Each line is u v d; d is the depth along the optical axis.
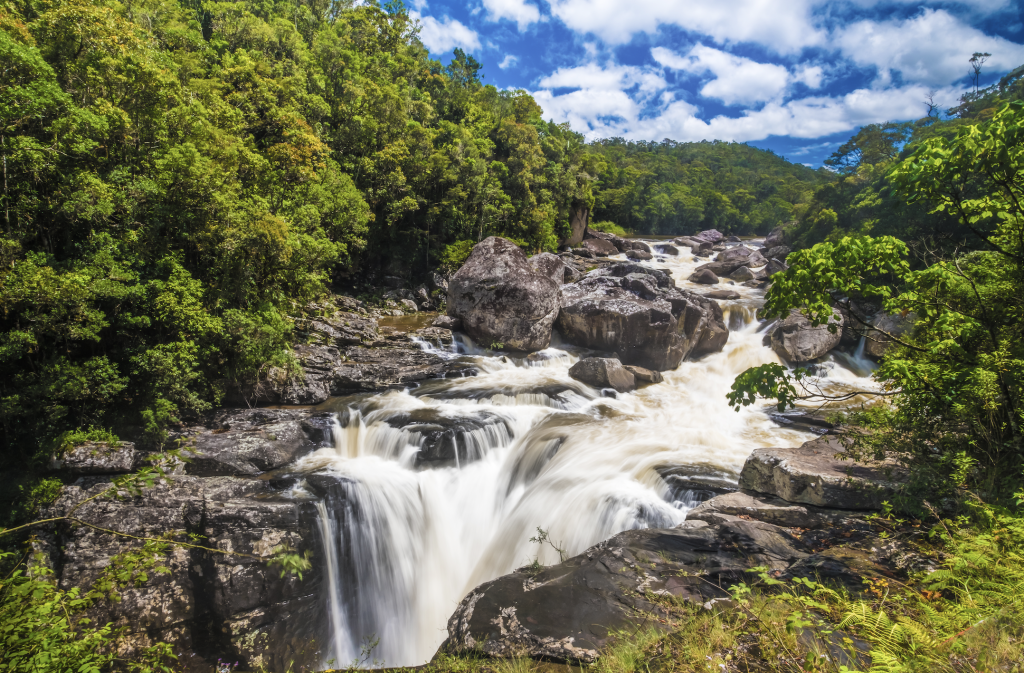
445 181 38.97
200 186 14.30
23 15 13.90
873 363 19.98
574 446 12.73
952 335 6.47
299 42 41.62
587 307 21.14
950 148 5.54
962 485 6.54
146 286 12.47
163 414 11.73
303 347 17.75
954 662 3.13
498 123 54.28
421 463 12.50
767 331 22.41
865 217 40.06
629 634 4.80
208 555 9.13
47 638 3.12
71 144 11.98
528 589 5.95
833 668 3.48
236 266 15.27
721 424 14.52
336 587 10.31
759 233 112.12
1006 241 6.55
